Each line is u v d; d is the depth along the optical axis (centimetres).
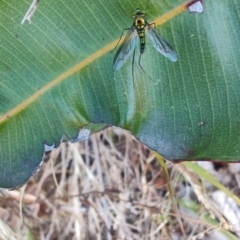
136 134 7
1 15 7
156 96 7
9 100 7
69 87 7
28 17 7
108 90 7
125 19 7
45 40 7
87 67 7
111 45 7
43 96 7
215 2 7
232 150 7
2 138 7
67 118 7
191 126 7
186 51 7
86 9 7
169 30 7
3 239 8
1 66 7
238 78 7
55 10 7
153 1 7
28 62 7
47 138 7
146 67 7
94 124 8
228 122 7
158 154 8
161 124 7
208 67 7
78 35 7
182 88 7
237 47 7
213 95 7
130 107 7
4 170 7
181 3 7
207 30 7
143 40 7
